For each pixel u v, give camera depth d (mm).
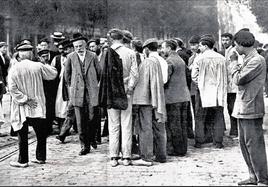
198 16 29953
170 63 8273
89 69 8766
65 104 10961
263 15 15953
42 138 7828
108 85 7371
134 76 7465
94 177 6773
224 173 6992
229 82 9367
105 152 8875
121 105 7348
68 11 32062
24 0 28781
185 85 8445
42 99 7547
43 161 7883
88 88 8727
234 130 10375
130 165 7648
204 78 9008
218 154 8547
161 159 7844
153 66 7613
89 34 33219
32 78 7438
